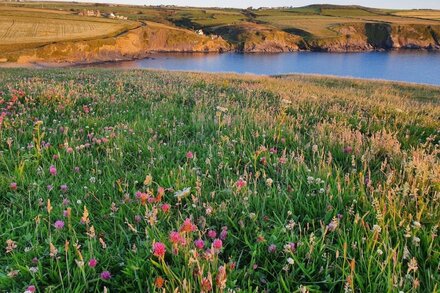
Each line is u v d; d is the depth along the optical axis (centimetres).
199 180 436
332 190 419
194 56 15988
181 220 375
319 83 2458
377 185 430
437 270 294
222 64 13312
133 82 1387
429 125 834
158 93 1099
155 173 503
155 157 557
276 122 726
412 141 695
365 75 10662
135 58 14288
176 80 1580
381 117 898
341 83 2561
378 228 319
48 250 330
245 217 381
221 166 486
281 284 294
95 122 741
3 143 612
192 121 762
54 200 427
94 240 337
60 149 591
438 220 351
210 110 864
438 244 327
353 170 471
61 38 12850
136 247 336
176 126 725
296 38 19900
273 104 988
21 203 417
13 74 2184
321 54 17738
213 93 1190
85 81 1542
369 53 18200
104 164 538
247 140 623
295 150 590
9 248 321
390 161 525
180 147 612
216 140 632
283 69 12156
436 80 9781
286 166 497
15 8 19438
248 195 407
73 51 12400
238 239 350
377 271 291
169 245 324
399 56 16450
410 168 442
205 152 583
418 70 11725
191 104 990
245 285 296
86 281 289
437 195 384
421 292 278
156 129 700
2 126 696
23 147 565
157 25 19412
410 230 338
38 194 429
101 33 14550
